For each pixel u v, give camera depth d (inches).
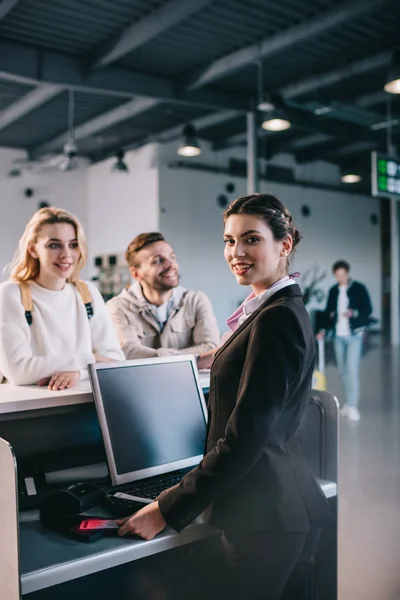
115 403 66.9
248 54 264.7
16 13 232.4
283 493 53.6
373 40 262.4
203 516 59.9
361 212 555.2
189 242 431.8
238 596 55.5
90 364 65.8
